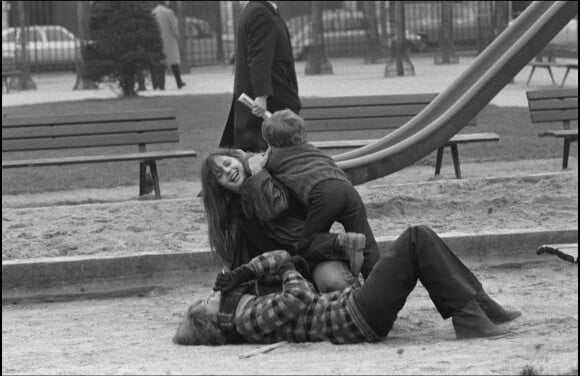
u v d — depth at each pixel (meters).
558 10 14.73
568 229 12.54
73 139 16.56
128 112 16.73
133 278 11.91
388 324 8.48
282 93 12.92
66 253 12.48
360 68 44.28
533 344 8.19
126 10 32.38
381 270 8.44
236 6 43.44
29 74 39.59
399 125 18.09
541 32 14.70
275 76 12.86
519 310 9.92
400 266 8.41
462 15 50.53
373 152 15.48
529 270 12.16
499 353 7.84
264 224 9.12
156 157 15.94
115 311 10.92
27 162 15.80
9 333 10.01
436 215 14.15
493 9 44.59
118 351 8.83
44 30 48.75
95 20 32.53
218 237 9.14
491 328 8.48
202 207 14.66
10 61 41.03
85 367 7.92
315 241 8.98
